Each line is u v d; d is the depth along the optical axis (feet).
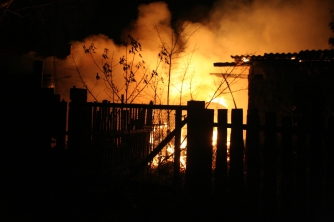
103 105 18.65
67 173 19.21
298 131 14.62
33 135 20.10
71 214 17.39
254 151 15.16
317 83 32.24
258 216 15.16
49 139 19.76
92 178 18.76
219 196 15.70
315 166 14.46
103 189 18.72
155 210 17.19
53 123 19.74
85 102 19.08
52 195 19.30
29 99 20.34
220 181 15.70
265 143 15.02
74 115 19.27
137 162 23.68
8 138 20.59
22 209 17.92
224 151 15.66
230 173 15.51
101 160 19.89
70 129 19.26
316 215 14.43
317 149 14.43
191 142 16.22
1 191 19.72
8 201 18.76
